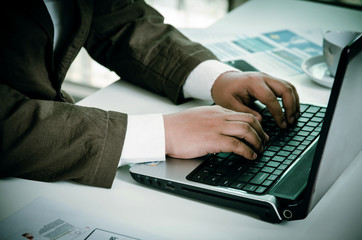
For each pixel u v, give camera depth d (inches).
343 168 26.1
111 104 36.8
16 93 27.9
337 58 38.8
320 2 60.5
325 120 20.2
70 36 37.2
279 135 31.4
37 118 26.7
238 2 91.0
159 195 26.1
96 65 111.5
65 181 27.1
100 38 41.4
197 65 37.5
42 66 34.1
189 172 26.8
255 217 24.2
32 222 23.0
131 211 24.5
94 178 26.6
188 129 28.7
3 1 31.5
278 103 32.9
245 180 25.6
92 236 22.2
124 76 40.2
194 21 113.8
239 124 28.1
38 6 32.9
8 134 26.0
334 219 23.8
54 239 21.8
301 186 24.7
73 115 27.6
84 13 37.6
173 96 37.2
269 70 42.3
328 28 52.4
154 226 23.3
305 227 23.2
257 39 49.3
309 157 28.0
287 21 54.5
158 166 27.6
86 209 24.5
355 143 26.2
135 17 42.2
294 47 47.6
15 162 26.1
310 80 41.2
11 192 25.7
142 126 28.7
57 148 26.5
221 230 23.1
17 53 31.9
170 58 38.2
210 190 24.9
